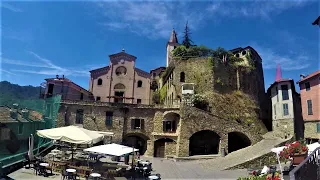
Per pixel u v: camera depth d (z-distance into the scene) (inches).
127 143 1647.4
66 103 1541.6
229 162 1140.5
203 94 1775.3
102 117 1566.2
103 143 1525.6
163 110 1596.9
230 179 853.2
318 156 371.2
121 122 1573.6
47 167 714.8
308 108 1322.6
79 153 1111.0
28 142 859.4
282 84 1520.7
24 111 920.3
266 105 2084.2
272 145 1210.0
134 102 2023.9
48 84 1946.4
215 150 1571.1
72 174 660.7
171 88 1914.4
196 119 1454.2
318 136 1238.3
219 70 1850.4
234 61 1999.3
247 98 1883.6
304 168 301.1
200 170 1057.5
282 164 954.1
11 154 737.0
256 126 1761.8
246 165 1050.7
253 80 1991.9
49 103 1125.1
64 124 1515.7
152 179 708.0
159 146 1539.1
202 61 1883.6
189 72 1886.1
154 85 2566.4
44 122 1025.5
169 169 1086.4
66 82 1968.5
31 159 767.7
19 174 698.2
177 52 1994.3
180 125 1456.7
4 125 731.4
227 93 1835.6
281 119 1498.5
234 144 1587.1
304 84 1370.6
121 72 2066.9
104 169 773.3
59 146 1127.6
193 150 1568.7
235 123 1444.4
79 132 754.2
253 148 1280.8
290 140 1263.5
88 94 2028.8
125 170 762.8
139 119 1598.2
